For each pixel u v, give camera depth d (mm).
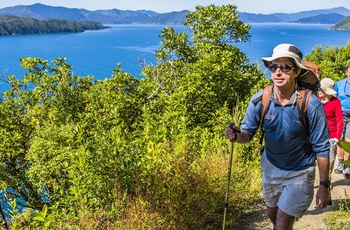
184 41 13883
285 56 2959
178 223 4145
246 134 3361
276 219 3387
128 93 11656
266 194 3512
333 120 5461
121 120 9289
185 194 4445
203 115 10516
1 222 7566
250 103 3312
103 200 4305
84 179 4453
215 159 5258
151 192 4305
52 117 10688
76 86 12336
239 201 5105
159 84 12625
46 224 4070
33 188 10273
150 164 4555
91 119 9422
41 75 12531
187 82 11172
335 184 6102
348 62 30469
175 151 4793
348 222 4555
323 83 5387
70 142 8117
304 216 4980
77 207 4258
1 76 12805
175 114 7734
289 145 3189
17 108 12141
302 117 3053
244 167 5953
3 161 10672
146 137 5961
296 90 3068
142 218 3777
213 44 14078
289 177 3289
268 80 11875
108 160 4484
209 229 4645
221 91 11312
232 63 13047
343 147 1998
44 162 8000
